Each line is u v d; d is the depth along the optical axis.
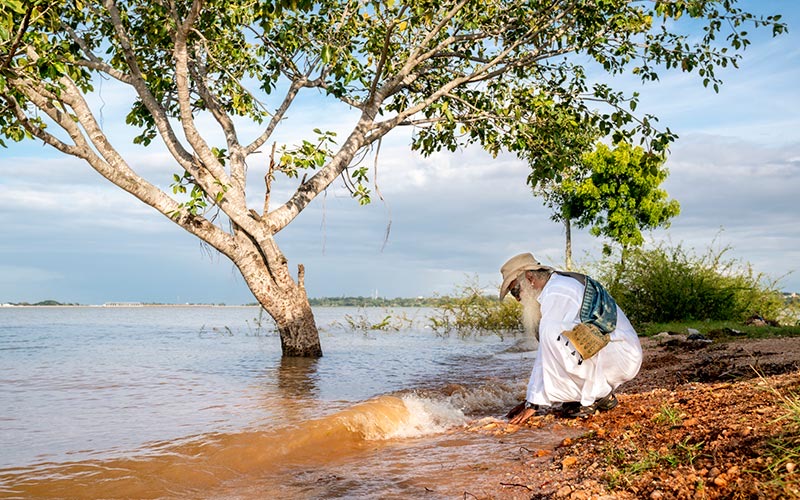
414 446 4.14
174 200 11.44
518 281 4.53
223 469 3.71
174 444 4.22
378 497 2.96
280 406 5.94
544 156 13.24
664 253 15.32
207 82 12.98
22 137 10.57
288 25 11.88
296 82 13.05
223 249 11.59
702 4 10.66
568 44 13.14
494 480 3.05
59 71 8.58
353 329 19.92
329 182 12.28
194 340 16.23
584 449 3.32
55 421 5.30
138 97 13.34
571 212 26.59
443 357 11.05
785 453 2.46
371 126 12.45
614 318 4.18
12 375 8.61
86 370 9.25
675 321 14.48
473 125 13.33
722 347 8.23
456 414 5.41
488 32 12.50
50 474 3.54
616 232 25.66
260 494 3.17
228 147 12.44
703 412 3.55
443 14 12.19
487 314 18.30
